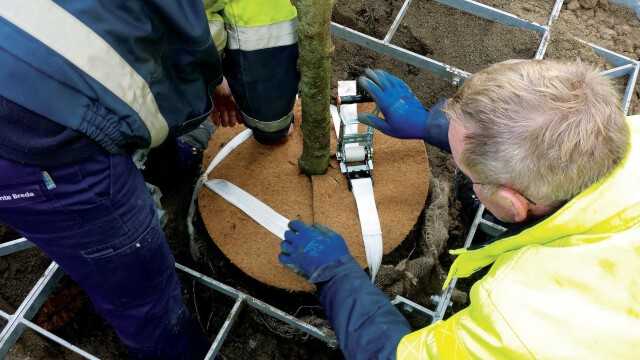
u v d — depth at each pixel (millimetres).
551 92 836
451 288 1787
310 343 1958
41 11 862
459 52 2514
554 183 858
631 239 854
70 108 916
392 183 1939
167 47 1104
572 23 2691
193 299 2014
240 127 2078
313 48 1304
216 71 1260
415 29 2555
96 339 1923
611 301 823
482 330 882
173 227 2117
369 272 1837
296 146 2016
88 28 897
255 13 1298
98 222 1096
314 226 1602
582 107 828
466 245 1918
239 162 1979
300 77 1555
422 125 1713
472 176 958
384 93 1732
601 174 859
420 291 1974
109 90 948
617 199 863
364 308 1321
